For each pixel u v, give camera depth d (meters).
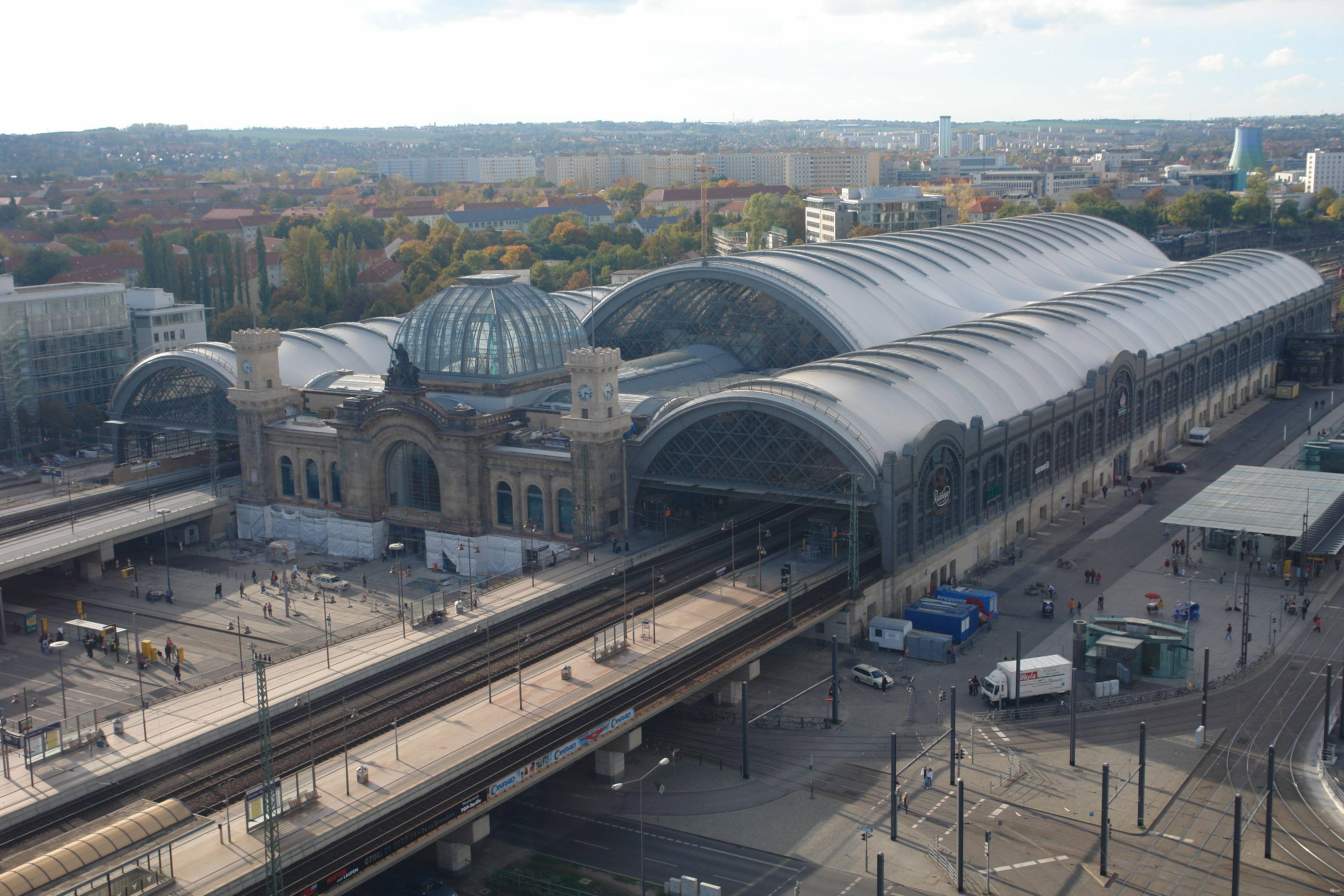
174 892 75.44
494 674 111.50
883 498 134.50
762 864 91.69
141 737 101.94
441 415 156.00
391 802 85.88
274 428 172.38
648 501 154.50
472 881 90.56
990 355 174.75
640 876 90.50
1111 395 189.62
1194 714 113.94
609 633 120.00
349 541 166.38
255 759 97.56
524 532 155.12
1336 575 150.75
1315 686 119.00
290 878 78.44
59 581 157.88
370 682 114.12
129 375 198.50
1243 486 167.25
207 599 149.00
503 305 167.25
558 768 95.62
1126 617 135.12
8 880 74.62
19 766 97.12
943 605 134.75
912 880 88.94
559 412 162.12
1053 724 113.00
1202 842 92.69
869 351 168.38
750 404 141.25
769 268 192.00
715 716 116.88
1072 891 86.75
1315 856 90.44
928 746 109.38
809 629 133.25
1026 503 165.62
